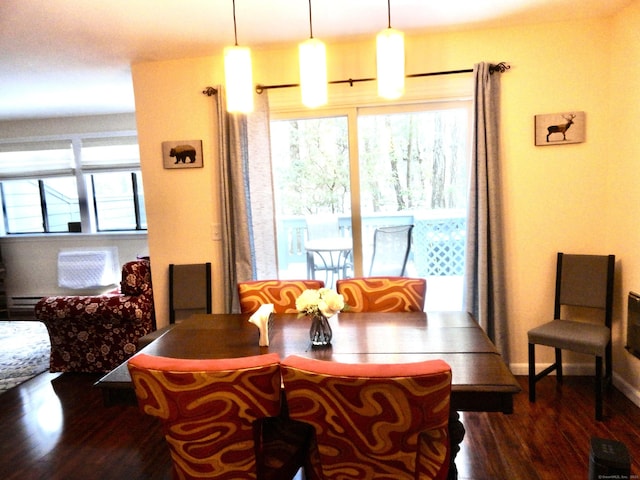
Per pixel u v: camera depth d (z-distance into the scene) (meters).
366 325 1.99
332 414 1.19
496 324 2.93
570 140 2.87
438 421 1.16
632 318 2.60
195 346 1.80
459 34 2.93
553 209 2.96
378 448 1.20
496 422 2.45
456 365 1.50
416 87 3.02
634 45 2.53
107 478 2.14
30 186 5.70
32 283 5.72
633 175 2.58
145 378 1.22
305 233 3.45
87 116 5.32
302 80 1.75
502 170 2.97
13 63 3.08
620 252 2.75
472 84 2.93
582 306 2.79
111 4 2.22
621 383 2.76
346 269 3.42
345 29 2.77
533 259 3.01
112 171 5.36
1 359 3.85
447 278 3.40
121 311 3.19
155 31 2.62
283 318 2.17
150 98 3.26
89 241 5.55
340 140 3.27
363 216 3.33
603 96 2.83
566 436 2.29
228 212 3.17
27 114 5.09
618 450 1.31
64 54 2.95
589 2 2.51
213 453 1.27
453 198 3.27
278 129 3.33
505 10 2.59
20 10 2.23
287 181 3.40
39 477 2.16
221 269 3.35
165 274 3.42
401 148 3.25
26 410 2.88
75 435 2.55
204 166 3.28
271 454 1.48
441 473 1.36
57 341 3.41
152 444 2.44
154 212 3.38
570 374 3.04
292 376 1.18
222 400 1.20
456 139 3.20
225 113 3.11
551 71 2.86
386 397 1.12
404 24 2.74
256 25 2.61
